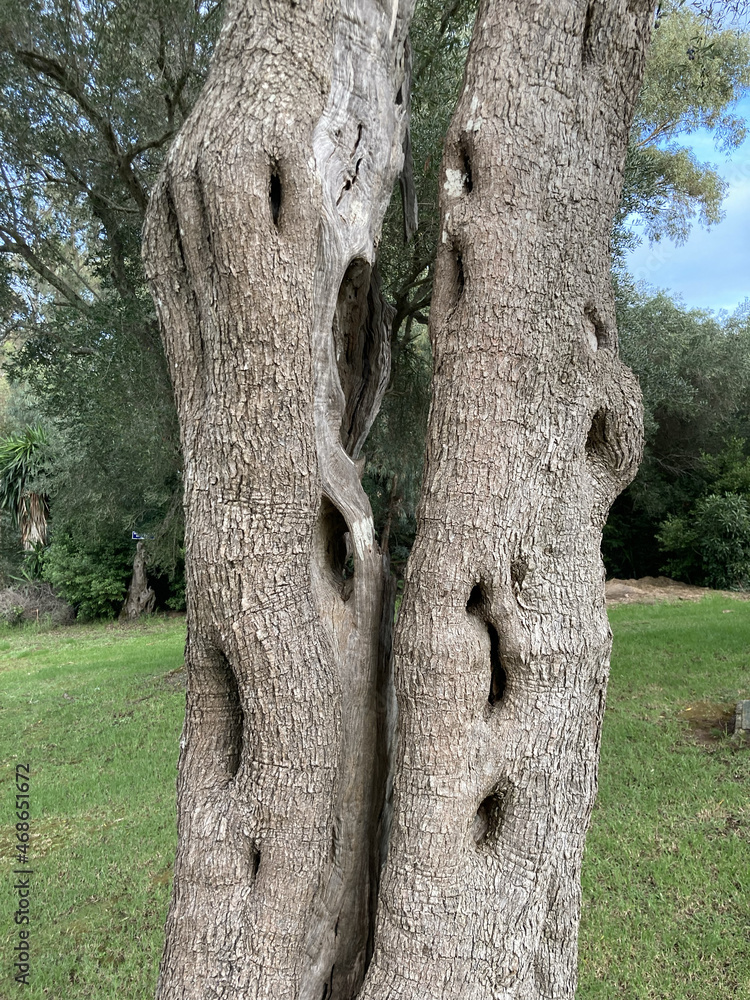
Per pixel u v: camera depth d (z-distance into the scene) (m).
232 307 2.17
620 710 6.95
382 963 2.10
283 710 2.24
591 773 2.34
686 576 17.28
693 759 5.68
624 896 4.06
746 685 7.35
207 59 6.75
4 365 8.69
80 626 20.34
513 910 2.14
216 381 2.24
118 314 7.34
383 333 3.16
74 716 9.05
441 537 2.21
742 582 15.91
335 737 2.32
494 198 2.26
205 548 2.24
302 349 2.25
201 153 2.21
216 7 6.67
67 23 6.36
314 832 2.26
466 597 2.20
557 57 2.29
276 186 2.28
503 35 2.29
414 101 6.70
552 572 2.28
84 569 20.53
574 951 2.29
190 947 2.23
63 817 5.89
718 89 8.29
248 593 2.22
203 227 2.25
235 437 2.20
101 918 4.31
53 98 7.19
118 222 7.87
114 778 6.61
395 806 2.21
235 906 2.23
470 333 2.27
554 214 2.31
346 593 2.59
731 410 18.59
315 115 2.31
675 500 18.81
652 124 8.79
